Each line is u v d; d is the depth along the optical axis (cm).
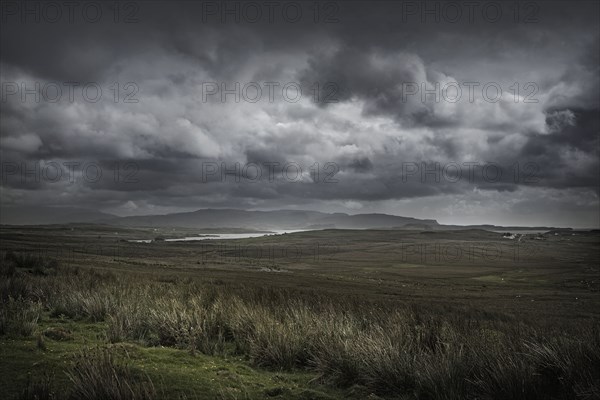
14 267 1988
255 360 739
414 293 3797
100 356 588
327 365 694
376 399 595
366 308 1451
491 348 714
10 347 688
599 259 12156
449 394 575
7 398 485
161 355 691
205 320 913
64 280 1620
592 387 551
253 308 1089
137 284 1742
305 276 5234
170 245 14288
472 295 4081
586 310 2900
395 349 692
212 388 562
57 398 483
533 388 576
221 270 5166
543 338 768
